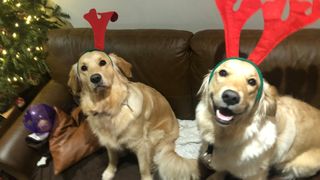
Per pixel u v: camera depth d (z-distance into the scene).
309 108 1.70
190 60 2.01
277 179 1.79
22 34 2.20
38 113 1.93
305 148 1.68
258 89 1.39
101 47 1.76
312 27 2.09
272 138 1.48
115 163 1.94
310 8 1.47
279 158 1.67
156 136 1.99
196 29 2.26
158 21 2.28
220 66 1.41
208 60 1.91
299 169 1.71
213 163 1.68
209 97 1.47
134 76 2.12
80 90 1.84
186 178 1.86
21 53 2.20
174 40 1.98
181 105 2.22
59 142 1.94
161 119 2.05
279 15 1.40
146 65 2.06
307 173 1.72
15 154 1.85
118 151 1.97
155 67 2.05
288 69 1.82
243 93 1.31
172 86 2.12
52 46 2.16
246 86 1.35
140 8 2.23
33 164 1.93
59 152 1.91
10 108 2.39
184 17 2.21
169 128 2.10
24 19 2.24
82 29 2.17
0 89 2.18
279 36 1.43
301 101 1.75
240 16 1.44
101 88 1.67
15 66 2.19
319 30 1.85
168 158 1.88
